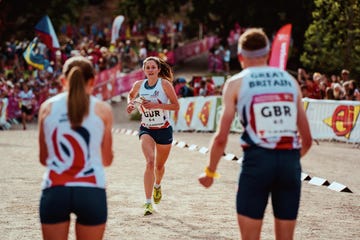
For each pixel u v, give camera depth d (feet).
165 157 71.51
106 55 301.63
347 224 64.69
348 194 82.94
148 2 371.97
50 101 37.42
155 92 70.64
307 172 102.22
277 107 38.70
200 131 201.46
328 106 152.15
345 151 133.59
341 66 212.64
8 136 179.01
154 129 70.74
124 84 301.63
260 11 314.35
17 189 84.28
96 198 36.47
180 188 85.40
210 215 68.18
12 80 274.36
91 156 36.73
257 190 38.60
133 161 117.70
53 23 357.41
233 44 379.14
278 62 127.44
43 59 262.67
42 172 101.40
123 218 66.28
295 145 38.96
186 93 221.25
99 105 37.22
